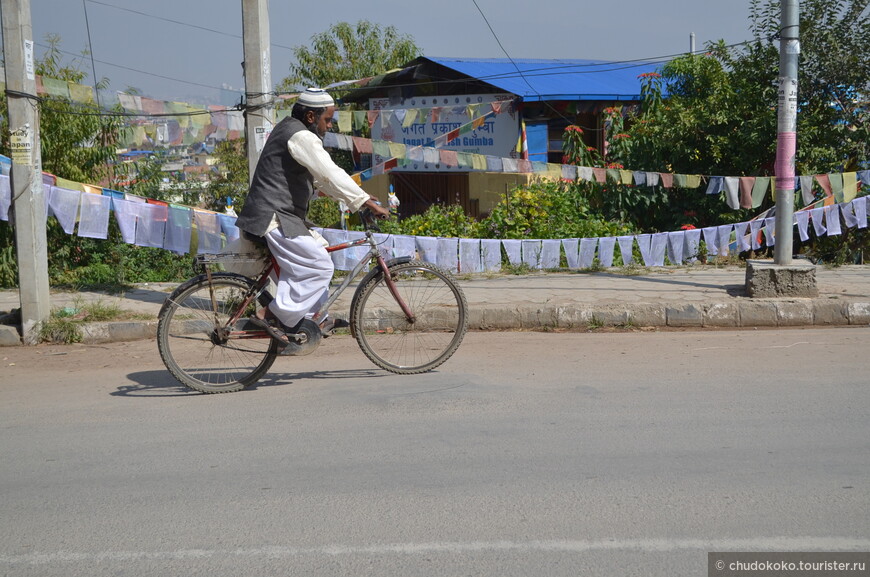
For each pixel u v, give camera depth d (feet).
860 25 40.40
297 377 19.93
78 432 16.07
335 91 58.85
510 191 39.55
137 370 21.24
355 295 19.38
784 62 25.85
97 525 11.79
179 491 12.94
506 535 11.15
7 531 11.68
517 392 17.94
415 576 10.11
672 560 10.40
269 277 18.53
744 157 42.42
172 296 18.34
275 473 13.58
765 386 18.02
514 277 31.09
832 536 10.98
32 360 22.75
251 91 25.20
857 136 39.83
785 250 26.40
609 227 37.14
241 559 10.66
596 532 11.18
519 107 52.85
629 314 25.17
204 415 16.99
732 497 12.21
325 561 10.55
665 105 48.11
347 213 52.80
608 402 17.02
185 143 26.86
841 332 23.88
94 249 34.60
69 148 35.04
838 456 13.76
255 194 17.70
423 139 57.98
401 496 12.50
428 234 35.40
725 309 25.17
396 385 18.84
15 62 23.95
